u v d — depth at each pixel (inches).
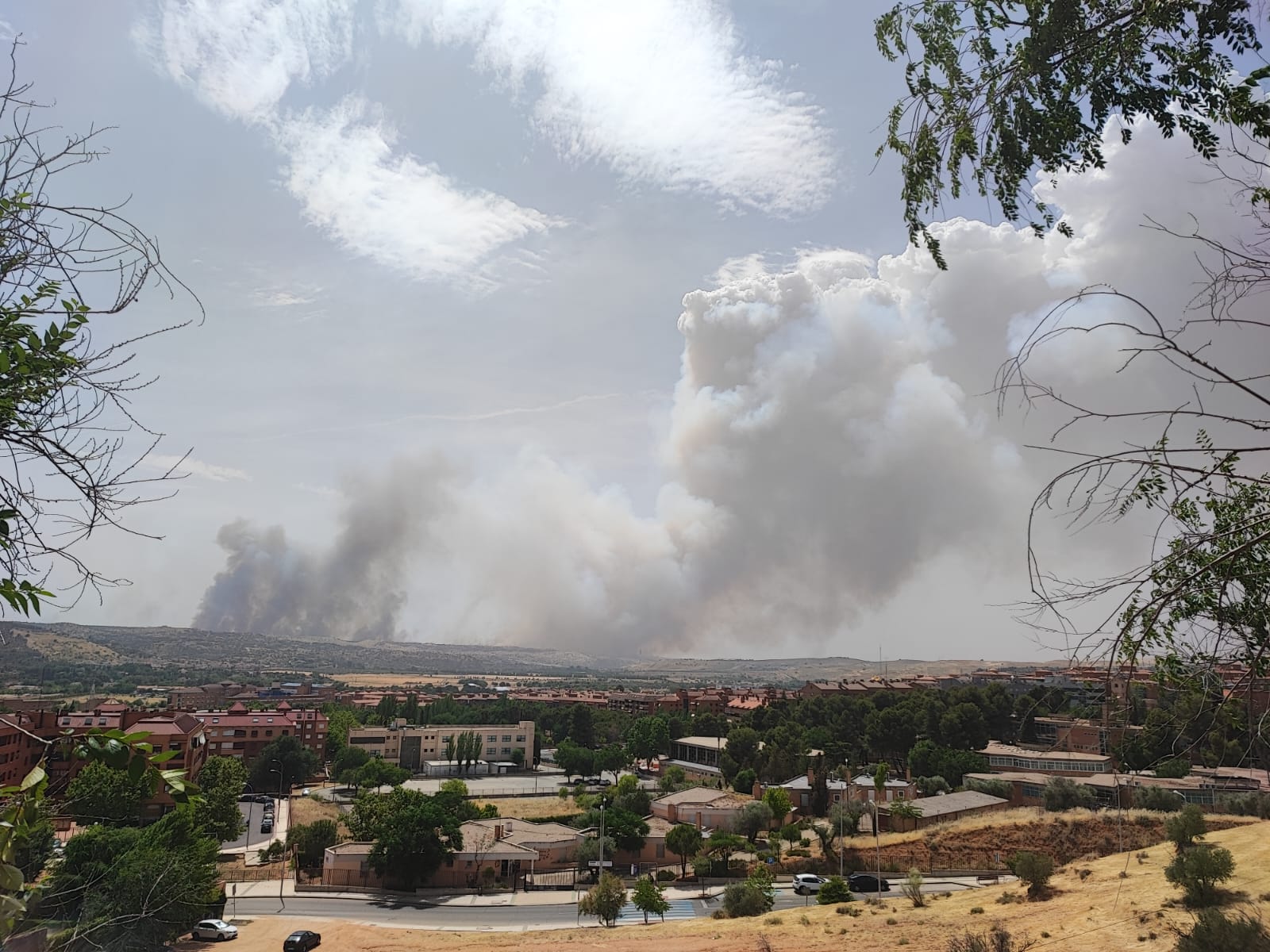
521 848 2544.3
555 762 5369.1
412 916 2071.9
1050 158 281.7
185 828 1476.4
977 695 4313.5
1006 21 278.4
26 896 209.5
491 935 1766.7
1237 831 1731.1
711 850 2704.2
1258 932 917.8
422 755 5423.2
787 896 2208.4
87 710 3166.8
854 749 4569.4
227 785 2527.1
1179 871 1259.8
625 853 2768.2
